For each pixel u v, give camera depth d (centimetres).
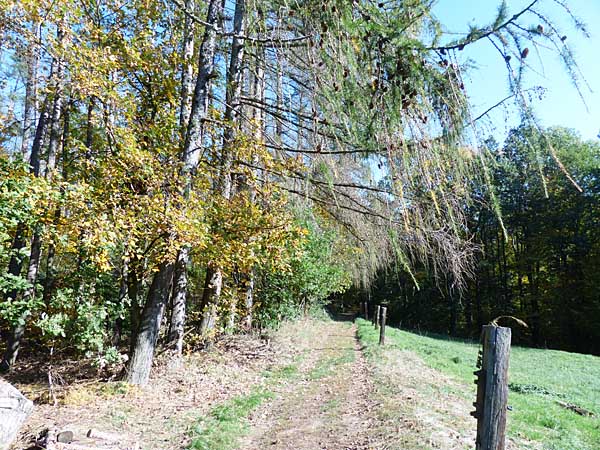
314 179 710
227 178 887
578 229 2506
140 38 874
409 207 492
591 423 700
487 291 2875
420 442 480
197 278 1241
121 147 693
